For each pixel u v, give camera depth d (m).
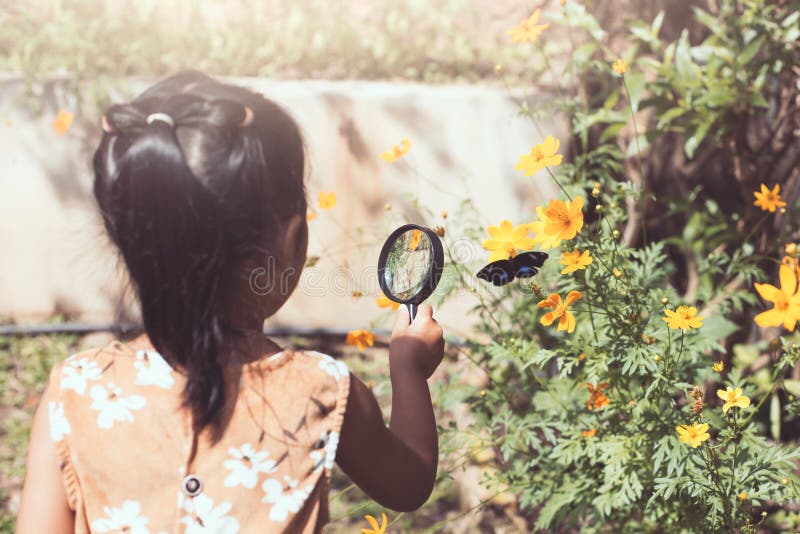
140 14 4.59
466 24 4.73
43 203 4.08
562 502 2.31
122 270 1.27
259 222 1.17
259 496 1.14
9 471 3.46
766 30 2.86
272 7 4.80
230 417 1.16
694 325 1.90
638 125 3.26
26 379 3.94
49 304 4.14
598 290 2.06
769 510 2.75
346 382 1.22
